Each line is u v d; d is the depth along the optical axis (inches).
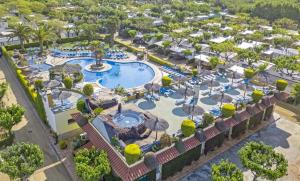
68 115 1483.8
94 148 1154.7
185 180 1238.9
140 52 3031.5
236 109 1525.6
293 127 1726.1
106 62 2790.4
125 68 2674.7
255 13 5482.3
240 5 6151.6
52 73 2086.6
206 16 5191.9
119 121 1300.4
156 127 1180.5
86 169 1018.7
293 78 2322.8
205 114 1369.3
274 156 1115.3
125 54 2970.0
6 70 2485.2
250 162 1072.2
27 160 1071.0
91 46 2972.4
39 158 1097.4
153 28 3882.9
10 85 2161.7
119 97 1867.6
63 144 1405.0
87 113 1424.7
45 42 3102.9
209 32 3747.5
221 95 1608.0
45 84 1752.0
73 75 2220.7
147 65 2738.7
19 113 1423.5
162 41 3267.7
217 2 6840.6
